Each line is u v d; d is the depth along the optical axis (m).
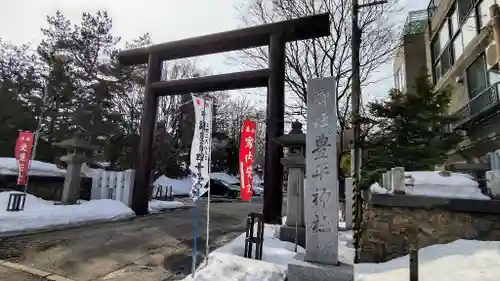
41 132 18.73
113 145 20.12
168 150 21.06
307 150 4.54
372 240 4.80
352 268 3.93
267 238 6.11
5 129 17.61
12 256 5.09
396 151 8.23
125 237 6.69
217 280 3.87
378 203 4.81
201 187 4.60
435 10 14.19
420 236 4.50
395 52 13.12
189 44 10.31
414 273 3.06
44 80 19.31
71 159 9.77
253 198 20.33
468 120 9.91
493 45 7.76
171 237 6.86
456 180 4.80
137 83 20.39
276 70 8.65
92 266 4.79
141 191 10.36
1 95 17.69
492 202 4.18
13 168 10.48
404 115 8.49
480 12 10.07
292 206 6.44
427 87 8.69
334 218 4.19
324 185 4.33
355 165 7.57
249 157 6.33
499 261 3.44
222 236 7.14
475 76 10.43
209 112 4.96
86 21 20.67
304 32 8.87
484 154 9.75
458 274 3.39
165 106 21.50
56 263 4.86
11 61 19.92
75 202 9.66
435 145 7.99
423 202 4.54
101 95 19.48
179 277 4.38
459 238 4.30
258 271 4.10
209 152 4.80
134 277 4.36
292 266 3.98
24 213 7.39
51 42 19.72
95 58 20.58
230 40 9.68
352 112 8.12
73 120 18.89
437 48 14.02
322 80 4.67
